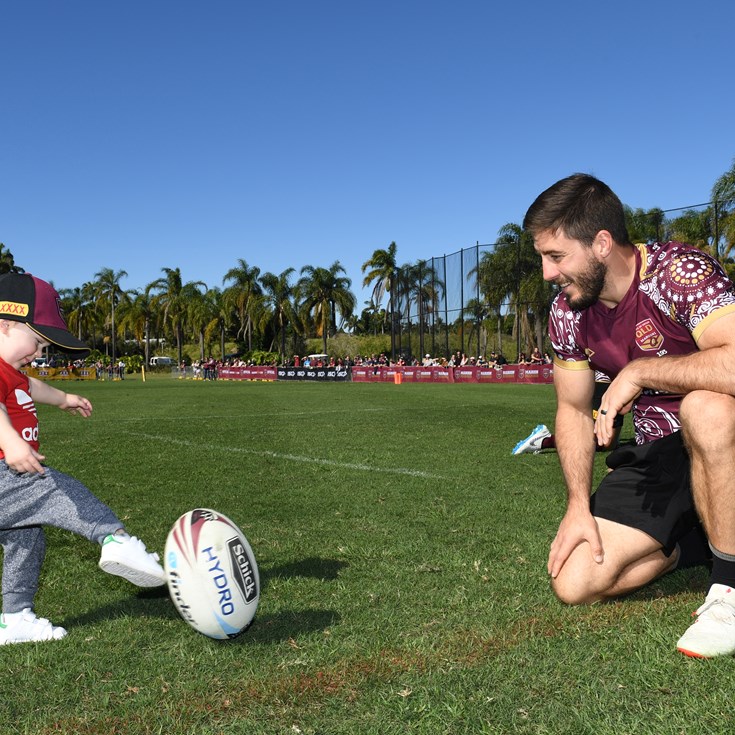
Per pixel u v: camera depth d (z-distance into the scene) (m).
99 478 6.84
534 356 33.88
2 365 2.69
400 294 45.88
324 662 2.45
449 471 6.93
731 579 2.53
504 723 1.97
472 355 38.97
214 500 5.66
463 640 2.62
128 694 2.26
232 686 2.28
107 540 2.56
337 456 8.14
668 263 2.74
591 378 3.17
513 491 5.84
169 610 3.12
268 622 2.88
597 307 2.95
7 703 2.21
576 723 1.96
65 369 64.25
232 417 14.25
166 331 88.25
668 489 2.90
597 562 2.87
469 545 4.13
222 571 2.48
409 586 3.36
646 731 1.90
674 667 2.30
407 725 1.98
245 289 73.50
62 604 3.24
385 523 4.75
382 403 18.14
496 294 38.19
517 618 2.85
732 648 2.37
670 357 2.64
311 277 69.69
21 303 2.72
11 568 2.78
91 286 89.44
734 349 2.49
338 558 3.90
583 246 2.70
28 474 2.62
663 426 3.03
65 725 2.06
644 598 3.10
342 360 54.31
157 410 16.89
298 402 19.33
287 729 1.99
